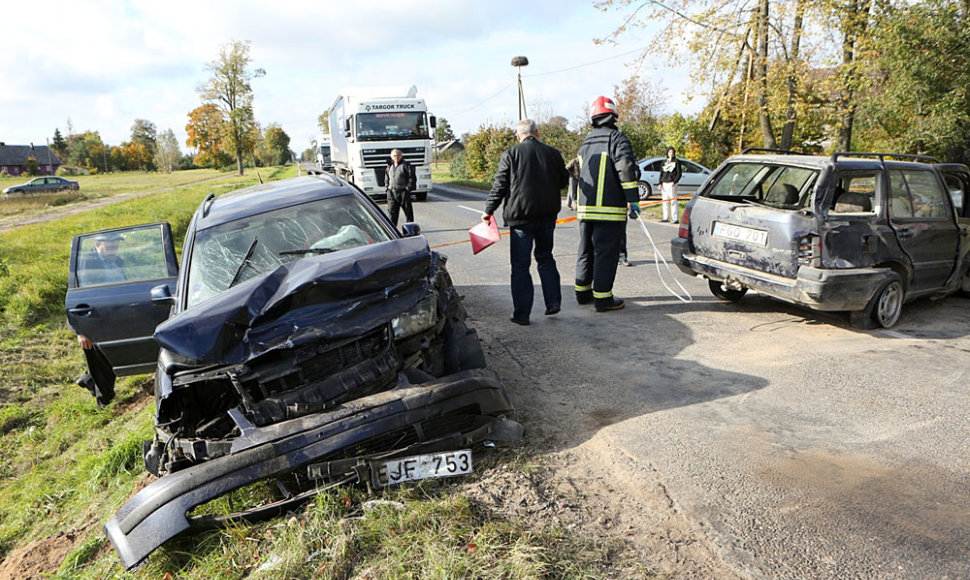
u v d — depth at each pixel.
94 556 3.71
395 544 2.77
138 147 137.25
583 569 2.57
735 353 5.25
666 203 14.61
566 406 4.33
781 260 5.72
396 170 13.31
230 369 3.36
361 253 3.81
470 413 3.71
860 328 5.79
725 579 2.51
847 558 2.59
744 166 6.56
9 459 6.52
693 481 3.25
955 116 17.03
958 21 17.00
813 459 3.43
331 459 3.31
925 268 6.11
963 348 5.17
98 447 6.18
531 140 6.14
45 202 38.41
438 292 4.12
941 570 2.49
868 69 17.47
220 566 2.86
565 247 11.46
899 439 3.61
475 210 19.42
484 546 2.70
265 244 4.48
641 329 6.07
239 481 3.03
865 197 5.82
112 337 5.63
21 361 8.84
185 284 4.22
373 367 3.52
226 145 75.19
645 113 35.56
